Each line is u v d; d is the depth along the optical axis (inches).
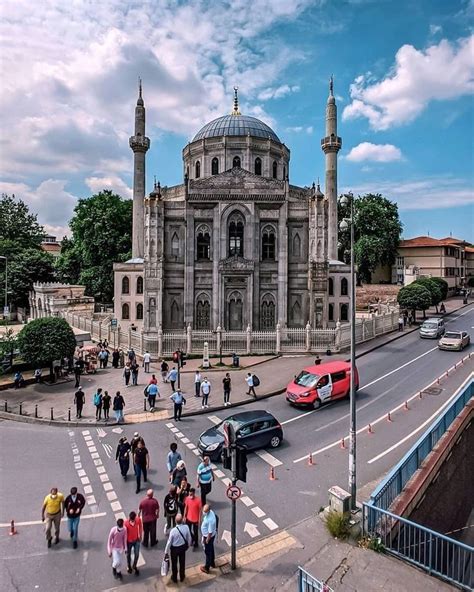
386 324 1929.1
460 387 1089.4
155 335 1535.4
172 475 584.1
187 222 1690.5
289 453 744.3
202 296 1712.6
